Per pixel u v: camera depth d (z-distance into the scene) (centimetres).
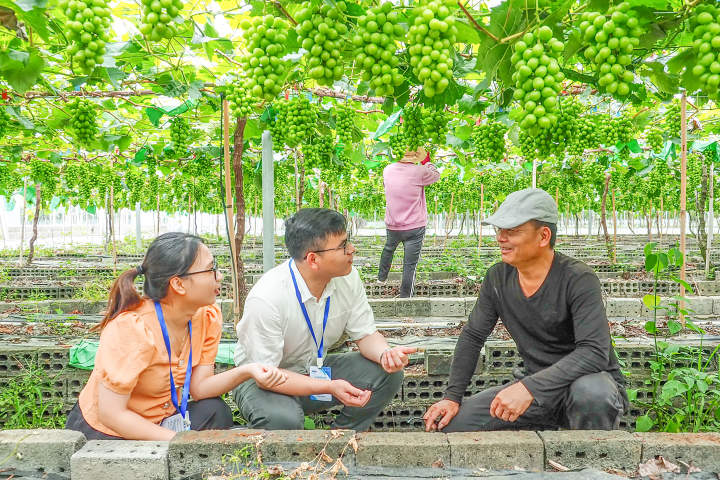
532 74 176
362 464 205
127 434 223
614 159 856
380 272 657
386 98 305
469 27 202
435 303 598
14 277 965
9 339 457
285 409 256
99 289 727
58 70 421
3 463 205
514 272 277
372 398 296
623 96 172
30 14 226
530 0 192
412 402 390
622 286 764
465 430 275
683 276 449
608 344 250
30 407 381
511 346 394
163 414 250
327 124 487
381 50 183
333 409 367
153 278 235
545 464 205
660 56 307
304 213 268
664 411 341
